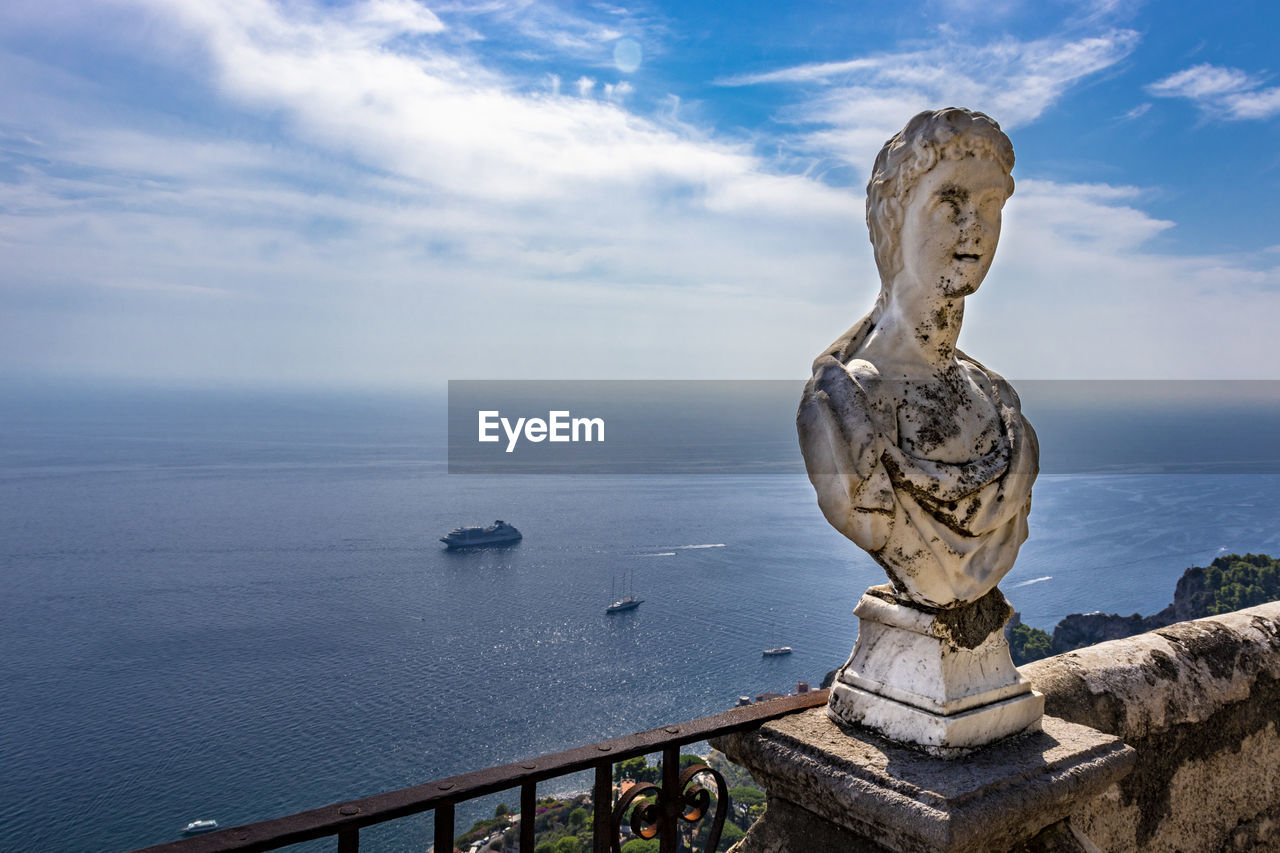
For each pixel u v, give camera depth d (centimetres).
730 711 177
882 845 147
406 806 130
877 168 168
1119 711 217
